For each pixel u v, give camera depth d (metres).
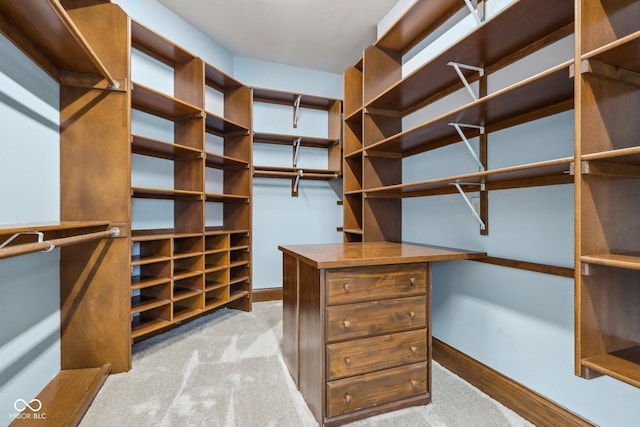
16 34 1.31
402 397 1.49
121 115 1.82
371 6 2.49
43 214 1.56
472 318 1.77
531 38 1.42
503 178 1.45
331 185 3.72
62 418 1.33
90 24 1.79
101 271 1.80
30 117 1.45
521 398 1.45
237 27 2.78
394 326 1.48
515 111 1.44
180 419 1.41
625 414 1.12
